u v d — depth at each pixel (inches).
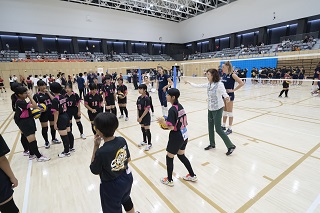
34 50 847.7
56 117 128.9
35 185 106.9
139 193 96.3
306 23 712.4
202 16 1066.1
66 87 157.8
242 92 453.1
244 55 808.9
